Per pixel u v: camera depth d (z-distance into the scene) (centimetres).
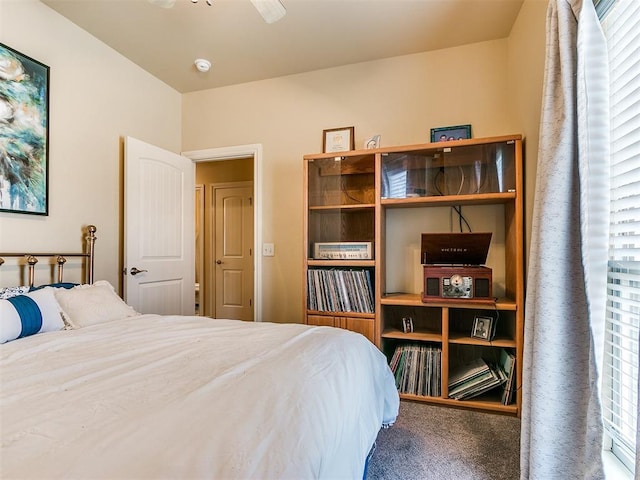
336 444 83
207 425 70
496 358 243
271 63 279
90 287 197
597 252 115
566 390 122
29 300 155
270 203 303
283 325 168
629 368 122
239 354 118
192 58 272
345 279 242
